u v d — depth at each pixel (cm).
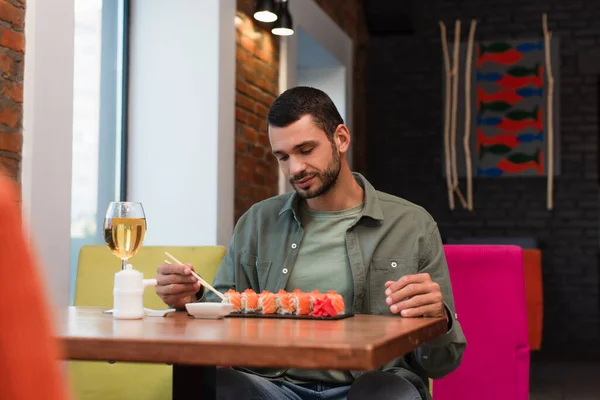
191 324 130
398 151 716
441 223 704
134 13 379
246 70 423
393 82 718
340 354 99
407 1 679
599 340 675
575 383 490
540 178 688
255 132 438
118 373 199
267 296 150
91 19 346
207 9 373
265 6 419
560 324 680
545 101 686
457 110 699
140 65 378
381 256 184
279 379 174
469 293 221
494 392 218
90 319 139
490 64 695
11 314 28
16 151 243
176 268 155
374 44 722
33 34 246
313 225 187
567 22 690
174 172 374
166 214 374
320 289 182
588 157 682
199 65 374
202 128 372
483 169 692
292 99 174
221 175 375
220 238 375
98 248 212
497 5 700
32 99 246
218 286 192
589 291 678
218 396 156
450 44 707
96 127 350
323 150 174
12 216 29
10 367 27
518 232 688
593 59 683
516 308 219
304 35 513
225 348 104
